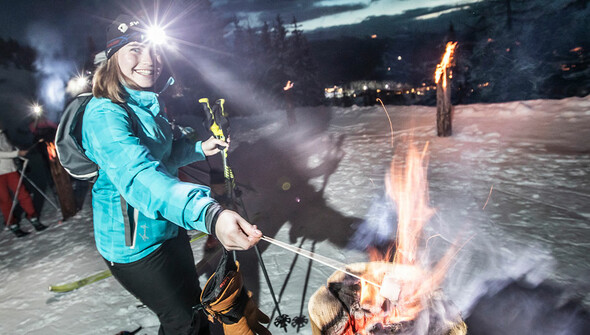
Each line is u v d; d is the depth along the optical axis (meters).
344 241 3.62
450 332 1.67
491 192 4.25
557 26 19.02
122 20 1.61
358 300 1.94
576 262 2.80
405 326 1.75
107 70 1.62
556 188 4.12
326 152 7.16
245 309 1.80
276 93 19.97
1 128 5.14
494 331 2.25
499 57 19.81
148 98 1.74
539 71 18.75
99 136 1.46
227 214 1.25
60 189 5.69
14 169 5.28
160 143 1.74
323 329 1.76
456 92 20.39
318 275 3.11
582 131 5.82
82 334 2.86
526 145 5.62
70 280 3.79
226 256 1.75
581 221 3.37
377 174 5.44
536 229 3.34
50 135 5.61
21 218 6.29
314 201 4.80
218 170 3.74
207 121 2.35
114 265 1.70
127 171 1.37
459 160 5.49
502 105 7.97
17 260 4.55
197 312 1.88
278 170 6.63
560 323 2.25
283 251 3.57
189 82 20.33
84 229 5.26
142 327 2.87
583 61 18.30
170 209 1.30
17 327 3.09
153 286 1.73
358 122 9.48
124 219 1.60
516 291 2.57
